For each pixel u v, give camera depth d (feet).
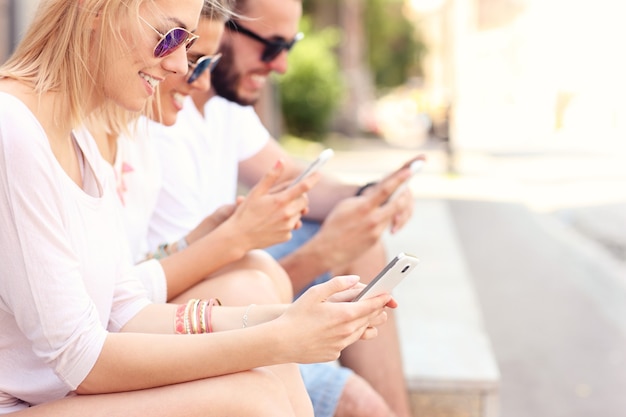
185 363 5.78
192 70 7.66
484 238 33.76
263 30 9.48
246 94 9.87
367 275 10.12
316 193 10.73
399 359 10.25
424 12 184.03
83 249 6.06
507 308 22.54
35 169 5.59
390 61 142.51
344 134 108.58
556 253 31.19
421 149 94.58
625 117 113.91
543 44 130.72
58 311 5.62
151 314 6.73
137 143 8.36
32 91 5.84
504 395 15.81
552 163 69.41
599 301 23.80
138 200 8.35
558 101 124.67
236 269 7.66
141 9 5.74
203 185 9.71
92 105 6.14
